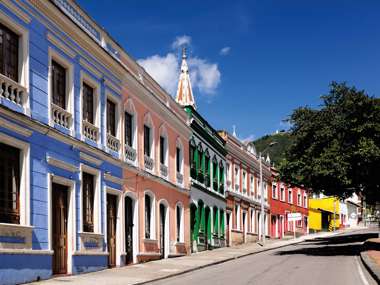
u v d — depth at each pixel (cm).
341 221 7750
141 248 2297
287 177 2816
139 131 2338
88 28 1886
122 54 2183
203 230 3331
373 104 2562
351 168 2519
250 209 4500
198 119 3316
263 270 1980
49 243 1526
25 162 1431
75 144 1719
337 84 2686
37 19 1525
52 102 1605
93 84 1898
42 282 1434
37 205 1478
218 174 3747
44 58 1561
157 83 2597
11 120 1366
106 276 1689
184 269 2016
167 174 2700
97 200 1880
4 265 1304
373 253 2533
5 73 1384
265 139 8256
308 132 2703
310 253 2950
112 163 2025
